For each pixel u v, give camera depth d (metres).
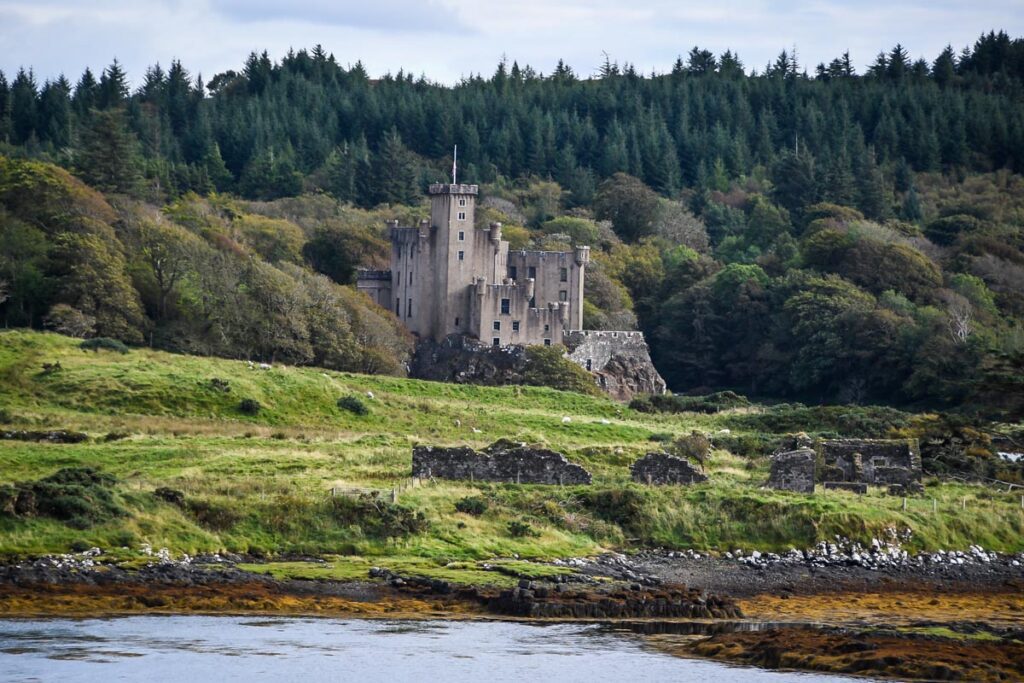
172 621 109.56
